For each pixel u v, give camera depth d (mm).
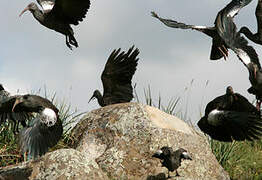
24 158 13211
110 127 13070
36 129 10688
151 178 12164
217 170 12969
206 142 13484
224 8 12508
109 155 12578
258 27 12781
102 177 11625
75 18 13188
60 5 13000
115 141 12828
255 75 11758
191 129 13766
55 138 10797
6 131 14023
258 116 10859
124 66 15547
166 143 12586
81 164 11523
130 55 15508
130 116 13094
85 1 12875
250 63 11711
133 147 12617
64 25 13312
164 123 13156
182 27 13016
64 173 11344
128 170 12312
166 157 11867
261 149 16203
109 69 15602
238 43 11648
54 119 10648
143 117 13000
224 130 11156
